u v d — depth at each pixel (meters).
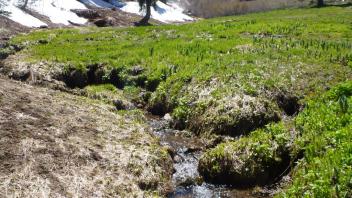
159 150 16.23
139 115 21.31
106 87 25.17
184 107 21.17
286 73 22.95
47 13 61.34
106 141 15.77
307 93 21.17
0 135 14.08
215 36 34.84
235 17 61.00
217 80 22.17
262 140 15.82
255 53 27.19
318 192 11.57
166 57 27.78
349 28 36.94
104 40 36.25
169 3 103.44
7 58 31.28
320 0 77.62
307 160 13.80
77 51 30.84
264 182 14.78
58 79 26.00
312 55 26.53
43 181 12.29
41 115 16.66
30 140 14.17
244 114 18.83
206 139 18.69
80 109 18.78
